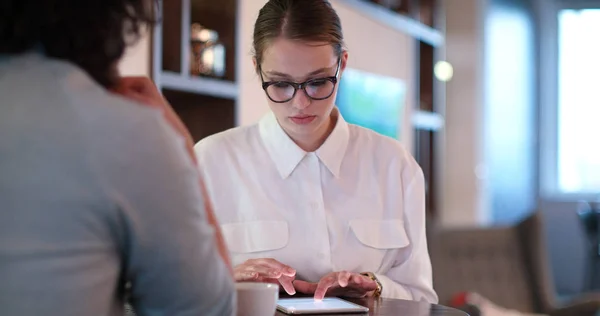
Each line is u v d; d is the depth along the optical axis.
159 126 0.84
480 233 3.90
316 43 1.47
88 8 0.85
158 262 0.84
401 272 1.68
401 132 5.50
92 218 0.79
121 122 0.81
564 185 7.79
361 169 1.69
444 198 7.23
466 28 7.14
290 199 1.64
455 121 7.20
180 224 0.84
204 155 1.69
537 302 3.82
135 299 0.89
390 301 1.38
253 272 1.40
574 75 7.73
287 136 1.65
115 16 0.88
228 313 0.92
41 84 0.81
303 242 1.62
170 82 2.97
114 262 0.83
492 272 3.83
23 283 0.77
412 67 5.72
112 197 0.79
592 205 5.75
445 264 3.75
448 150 7.24
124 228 0.82
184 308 0.87
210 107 3.43
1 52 0.85
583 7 7.68
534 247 3.89
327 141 1.65
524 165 7.72
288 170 1.65
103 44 0.88
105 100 0.82
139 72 2.87
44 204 0.78
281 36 1.47
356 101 4.79
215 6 3.42
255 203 1.65
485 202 7.13
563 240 5.52
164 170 0.83
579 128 7.73
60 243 0.78
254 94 3.82
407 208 1.70
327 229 1.63
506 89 7.45
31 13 0.83
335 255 1.63
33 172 0.78
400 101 5.46
